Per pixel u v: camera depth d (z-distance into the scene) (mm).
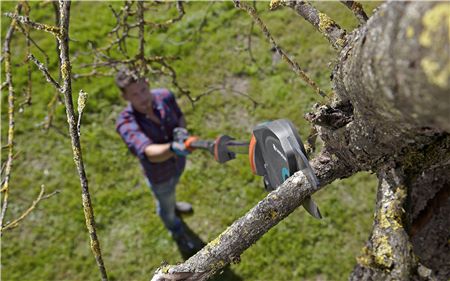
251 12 1589
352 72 809
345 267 4102
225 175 4500
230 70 4980
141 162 3453
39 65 1469
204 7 5215
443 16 572
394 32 644
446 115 622
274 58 4973
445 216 1222
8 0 4609
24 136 4707
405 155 992
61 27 1568
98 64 2699
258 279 4078
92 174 4551
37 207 4410
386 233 1004
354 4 1343
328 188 4383
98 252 1442
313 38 4992
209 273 1218
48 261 4215
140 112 3285
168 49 5066
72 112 1424
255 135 1287
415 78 611
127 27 2623
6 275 4160
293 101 4770
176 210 4355
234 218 4344
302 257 4148
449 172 1157
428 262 1298
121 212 4402
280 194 1140
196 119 4785
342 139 1065
